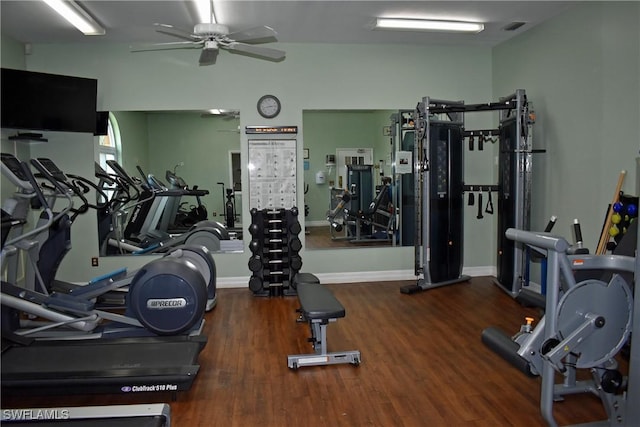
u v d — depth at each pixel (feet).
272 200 17.65
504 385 9.28
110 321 13.00
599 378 7.31
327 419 8.09
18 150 15.70
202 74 17.07
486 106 15.25
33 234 10.66
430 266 16.76
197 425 7.97
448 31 15.88
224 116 17.53
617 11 12.16
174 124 17.44
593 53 13.05
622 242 9.02
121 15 13.71
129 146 17.25
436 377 9.67
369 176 18.19
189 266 11.18
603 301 6.95
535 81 15.71
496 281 17.13
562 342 6.75
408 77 17.94
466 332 12.29
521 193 14.96
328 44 17.46
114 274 12.22
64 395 8.57
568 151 14.21
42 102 14.24
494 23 15.21
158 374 8.46
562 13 14.26
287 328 12.83
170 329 10.78
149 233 17.79
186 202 17.93
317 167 17.85
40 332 11.16
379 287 17.28
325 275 18.10
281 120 17.47
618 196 11.22
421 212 16.58
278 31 15.69
